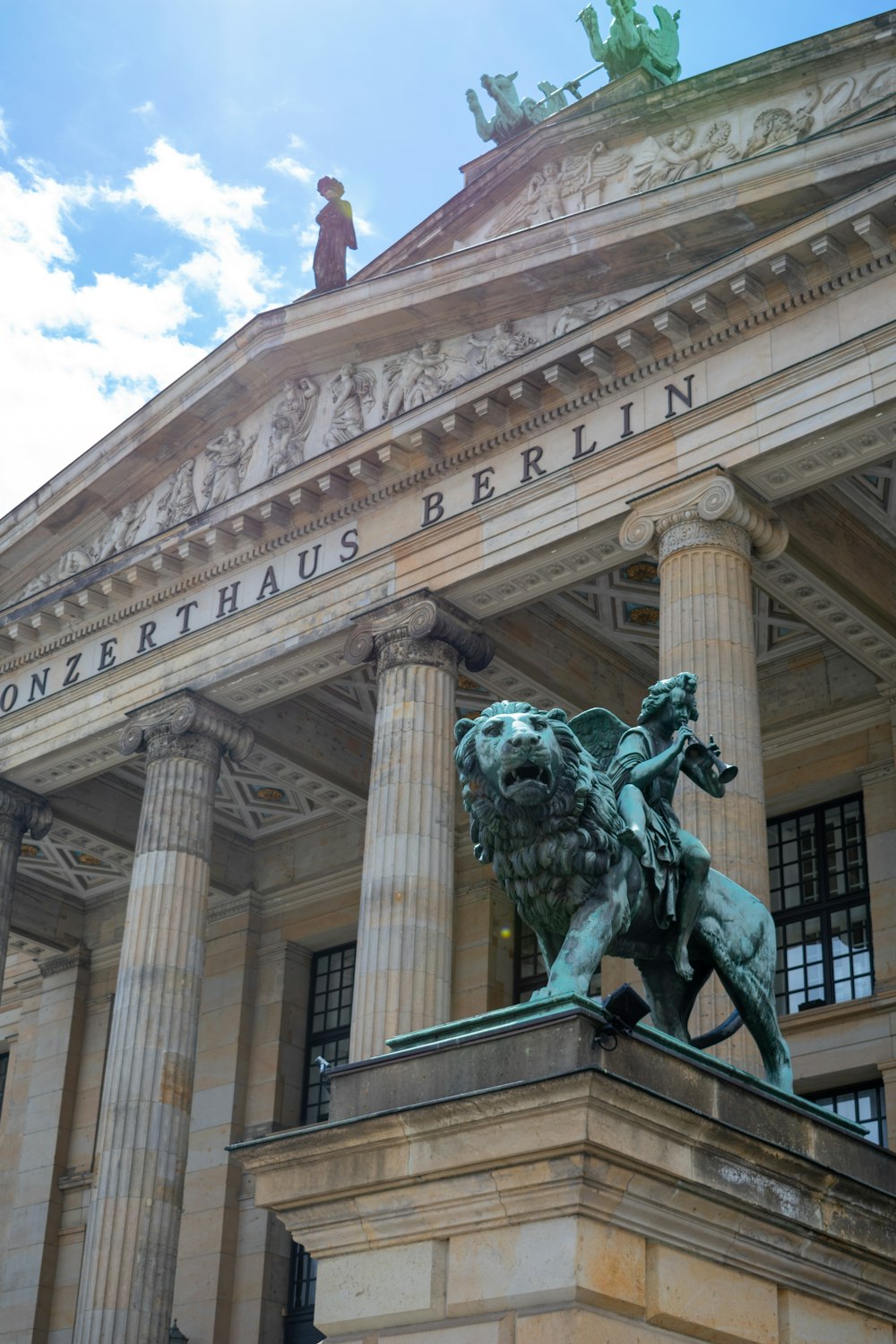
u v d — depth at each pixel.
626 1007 9.09
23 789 39.84
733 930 11.25
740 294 28.28
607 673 36.66
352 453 33.31
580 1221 8.75
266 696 35.25
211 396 37.44
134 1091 32.50
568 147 34.41
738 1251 9.48
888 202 26.58
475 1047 9.56
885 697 35.09
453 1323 9.02
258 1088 43.72
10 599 41.84
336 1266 9.60
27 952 49.88
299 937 44.81
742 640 27.22
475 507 31.64
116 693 37.06
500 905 41.09
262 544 35.38
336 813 44.44
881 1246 10.30
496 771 10.23
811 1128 10.46
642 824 10.55
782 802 36.97
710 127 32.56
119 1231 31.50
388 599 32.28
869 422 26.84
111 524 40.03
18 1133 48.09
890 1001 33.56
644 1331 8.88
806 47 30.86
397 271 34.00
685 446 28.80
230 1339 41.16
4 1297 45.59
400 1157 9.39
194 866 34.53
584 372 30.44
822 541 30.55
